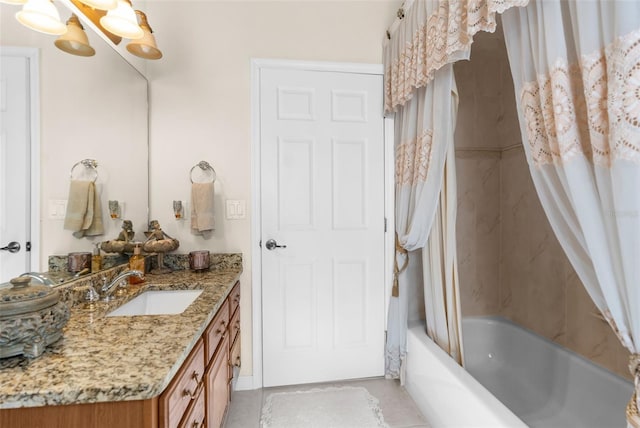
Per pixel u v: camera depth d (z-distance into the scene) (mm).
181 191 2027
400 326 2104
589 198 890
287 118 2115
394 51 2000
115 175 1630
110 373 735
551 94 952
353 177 2186
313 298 2156
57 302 886
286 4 2119
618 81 770
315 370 2162
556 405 1812
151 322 1071
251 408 1875
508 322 2312
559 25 920
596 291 974
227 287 1564
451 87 1604
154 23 2014
